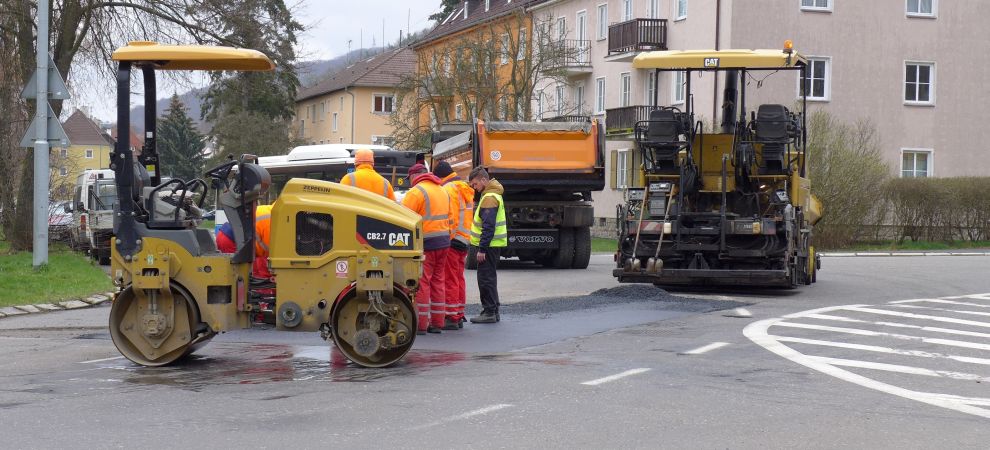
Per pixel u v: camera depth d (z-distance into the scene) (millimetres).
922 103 39562
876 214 33531
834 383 8773
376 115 81438
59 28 27688
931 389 8547
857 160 32812
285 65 30562
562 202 22703
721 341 11203
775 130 16625
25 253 25234
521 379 8852
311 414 7449
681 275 16375
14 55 26828
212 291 9633
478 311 13953
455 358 10070
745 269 16609
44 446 6535
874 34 38969
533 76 43188
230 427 7031
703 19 39406
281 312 9641
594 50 49094
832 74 38500
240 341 11312
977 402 7996
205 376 9125
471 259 22750
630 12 45594
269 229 9969
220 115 72812
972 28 39969
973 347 11008
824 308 14719
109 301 15539
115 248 9617
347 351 9617
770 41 38000
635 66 17000
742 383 8711
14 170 26188
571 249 22922
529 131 21797
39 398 8086
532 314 13656
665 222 16719
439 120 44344
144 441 6656
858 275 21297
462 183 12359
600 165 21859
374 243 9609
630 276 16656
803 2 38250
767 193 17172
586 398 8016
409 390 8375
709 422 7188
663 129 16922
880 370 9461
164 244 9578
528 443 6586
